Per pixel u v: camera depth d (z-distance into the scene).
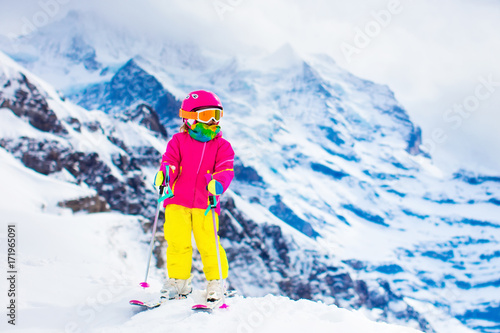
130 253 25.94
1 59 49.72
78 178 49.59
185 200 4.27
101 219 27.83
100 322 3.73
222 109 4.51
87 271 5.30
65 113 55.38
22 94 49.12
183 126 4.46
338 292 95.50
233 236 84.06
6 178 32.03
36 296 4.17
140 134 84.31
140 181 58.22
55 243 14.82
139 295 4.47
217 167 4.32
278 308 4.00
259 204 128.00
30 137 45.78
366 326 3.68
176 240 4.27
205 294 4.33
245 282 77.25
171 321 3.58
